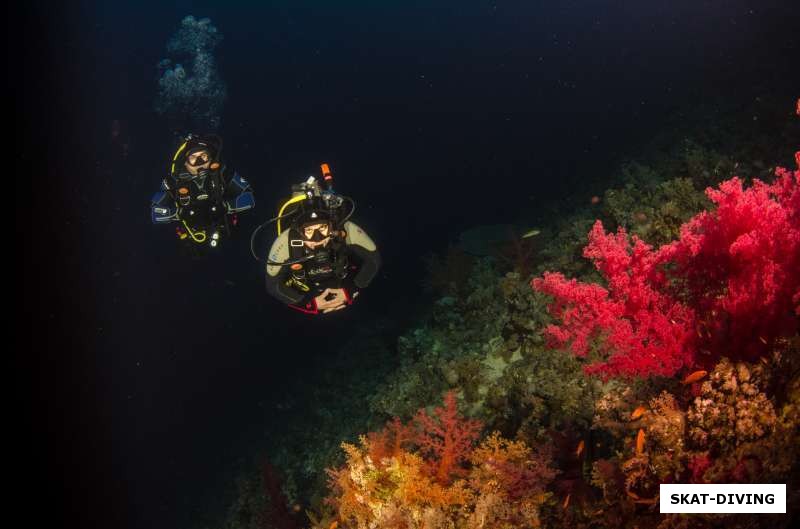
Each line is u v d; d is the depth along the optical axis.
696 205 7.12
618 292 3.99
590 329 4.04
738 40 20.08
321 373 11.97
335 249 4.61
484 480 4.05
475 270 8.81
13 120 44.78
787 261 3.38
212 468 13.38
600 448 4.10
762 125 9.48
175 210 6.14
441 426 4.78
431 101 34.59
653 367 3.72
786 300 3.37
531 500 3.80
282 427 11.23
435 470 4.38
